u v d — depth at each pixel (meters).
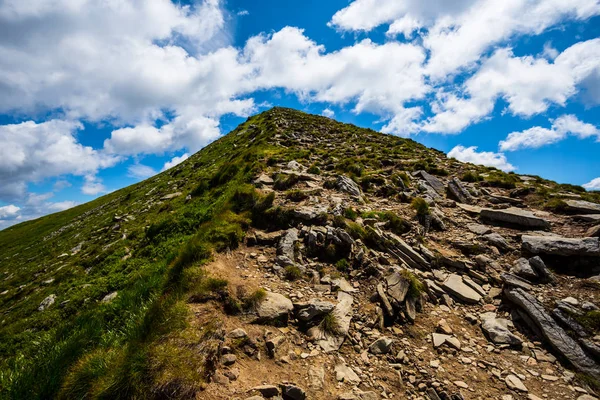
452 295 8.59
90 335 7.53
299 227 11.53
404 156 25.48
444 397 5.40
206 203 17.80
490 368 6.08
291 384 5.39
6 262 32.16
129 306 8.84
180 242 14.27
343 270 9.57
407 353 6.58
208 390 5.00
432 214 12.72
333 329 7.05
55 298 13.74
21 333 11.28
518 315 7.52
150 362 5.07
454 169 21.81
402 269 9.16
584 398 5.30
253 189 14.36
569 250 8.79
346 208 12.62
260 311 7.29
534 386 5.62
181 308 6.71
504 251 10.28
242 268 9.56
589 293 7.48
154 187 37.00
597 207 11.89
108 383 4.95
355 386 5.66
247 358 6.02
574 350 6.15
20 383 6.03
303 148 28.05
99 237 23.72
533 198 14.70
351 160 21.84
